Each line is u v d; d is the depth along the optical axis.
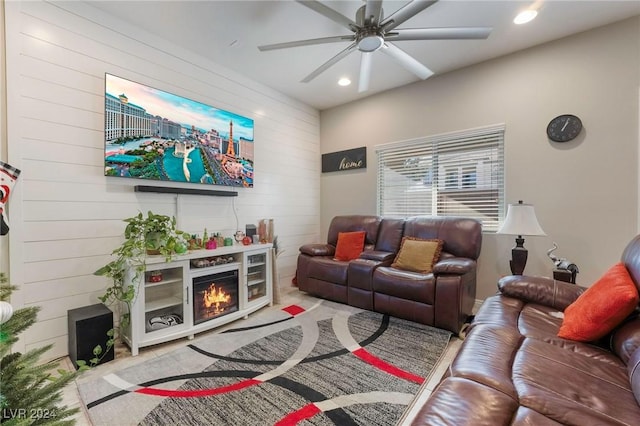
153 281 2.37
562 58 2.76
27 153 2.03
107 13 2.41
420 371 1.95
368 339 2.42
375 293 2.97
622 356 1.30
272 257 3.33
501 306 1.92
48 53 2.12
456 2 2.27
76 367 1.96
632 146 2.46
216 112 3.20
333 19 1.97
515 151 3.02
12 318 1.00
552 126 2.80
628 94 2.47
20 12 2.00
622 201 2.50
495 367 1.19
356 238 3.62
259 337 2.47
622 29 2.49
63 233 2.18
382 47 2.23
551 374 1.16
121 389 1.75
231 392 1.72
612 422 0.89
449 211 3.49
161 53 2.77
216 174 3.18
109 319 2.09
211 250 2.70
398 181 3.93
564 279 2.38
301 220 4.40
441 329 2.60
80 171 2.27
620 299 1.39
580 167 2.68
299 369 1.97
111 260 2.42
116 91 2.45
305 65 3.32
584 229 2.67
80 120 2.27
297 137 4.33
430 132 3.60
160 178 2.72
